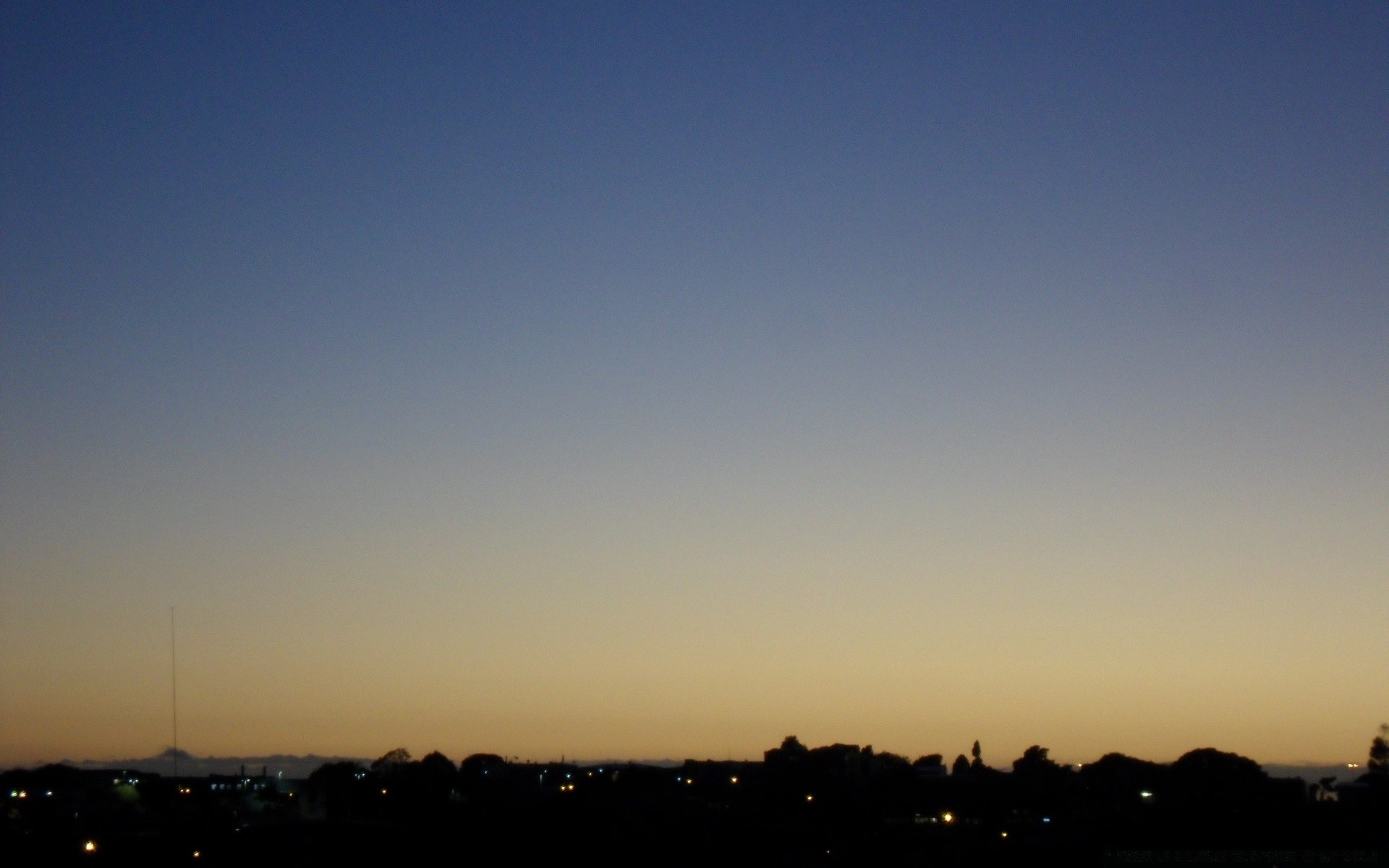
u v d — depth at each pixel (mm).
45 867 120438
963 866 120062
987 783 186375
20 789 184750
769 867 122625
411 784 185125
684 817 155125
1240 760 167250
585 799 165375
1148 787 168750
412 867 123125
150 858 124000
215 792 186125
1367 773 137625
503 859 126000
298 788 187375
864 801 182000
